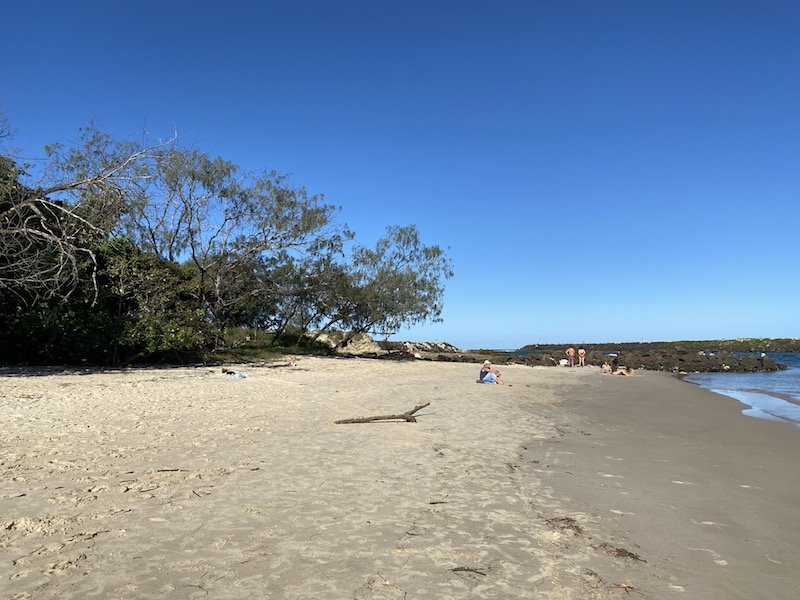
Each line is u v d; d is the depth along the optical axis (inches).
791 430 496.1
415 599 154.6
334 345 1590.8
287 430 398.9
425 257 1429.6
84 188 794.2
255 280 1294.3
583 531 214.4
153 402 508.1
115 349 860.6
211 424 410.9
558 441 403.9
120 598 150.4
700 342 4798.2
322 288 1353.3
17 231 706.8
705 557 194.1
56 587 155.5
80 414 431.8
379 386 758.5
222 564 173.6
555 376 1125.7
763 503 263.3
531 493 263.6
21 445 322.3
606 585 167.9
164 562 173.8
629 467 328.5
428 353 2081.7
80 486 247.3
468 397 662.5
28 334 772.6
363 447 350.6
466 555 186.5
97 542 187.5
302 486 259.8
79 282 839.7
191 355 1016.2
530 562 182.9
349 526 210.4
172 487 250.2
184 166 1083.9
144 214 1003.3
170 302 999.0
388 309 1400.1
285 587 159.5
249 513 220.1
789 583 175.5
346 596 155.3
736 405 706.8
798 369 1936.5
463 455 340.5
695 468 334.0
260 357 1189.7
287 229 1230.3
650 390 864.9
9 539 187.9
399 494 253.4
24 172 779.4
